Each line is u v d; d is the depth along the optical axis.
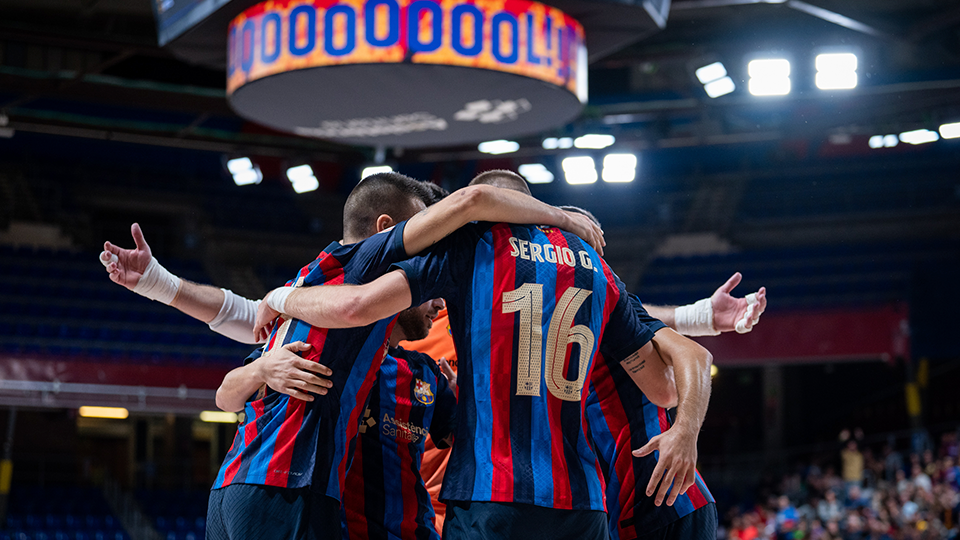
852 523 13.75
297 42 7.79
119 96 13.30
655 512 2.82
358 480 2.74
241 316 3.22
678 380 2.47
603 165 15.86
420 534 2.79
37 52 12.80
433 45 7.58
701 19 12.41
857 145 22.16
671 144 15.73
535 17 7.97
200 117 14.20
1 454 19.20
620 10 8.63
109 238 21.89
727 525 18.17
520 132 10.54
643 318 2.64
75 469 19.84
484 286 2.30
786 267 20.61
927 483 14.06
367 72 7.87
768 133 15.23
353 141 10.98
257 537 2.34
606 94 14.66
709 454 23.36
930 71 13.12
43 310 18.62
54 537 16.61
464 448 2.27
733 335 19.25
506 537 2.17
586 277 2.39
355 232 2.72
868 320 18.48
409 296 2.29
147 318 19.33
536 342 2.27
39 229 20.69
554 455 2.24
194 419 23.14
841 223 21.14
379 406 2.81
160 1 9.38
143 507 18.45
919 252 19.95
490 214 2.32
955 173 21.20
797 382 22.67
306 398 2.41
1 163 21.17
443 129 10.25
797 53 12.85
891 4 11.30
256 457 2.42
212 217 22.33
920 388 18.31
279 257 22.61
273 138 15.73
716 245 21.88
